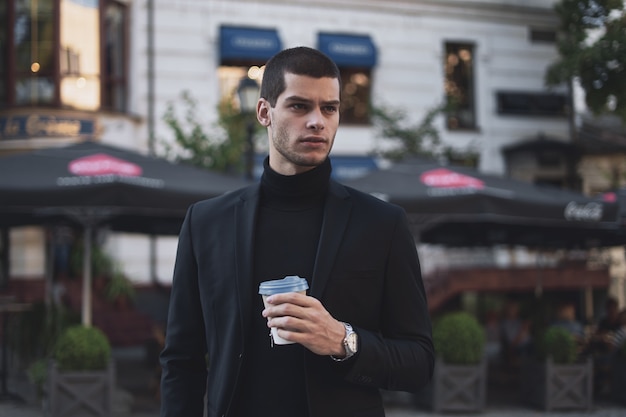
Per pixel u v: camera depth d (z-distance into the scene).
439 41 20.17
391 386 2.17
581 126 21.81
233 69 18.34
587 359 9.72
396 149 17.86
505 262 19.34
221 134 14.28
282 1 18.62
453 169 10.20
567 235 12.55
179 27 17.83
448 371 9.25
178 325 2.40
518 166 20.53
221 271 2.29
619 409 9.70
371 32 19.52
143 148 17.39
